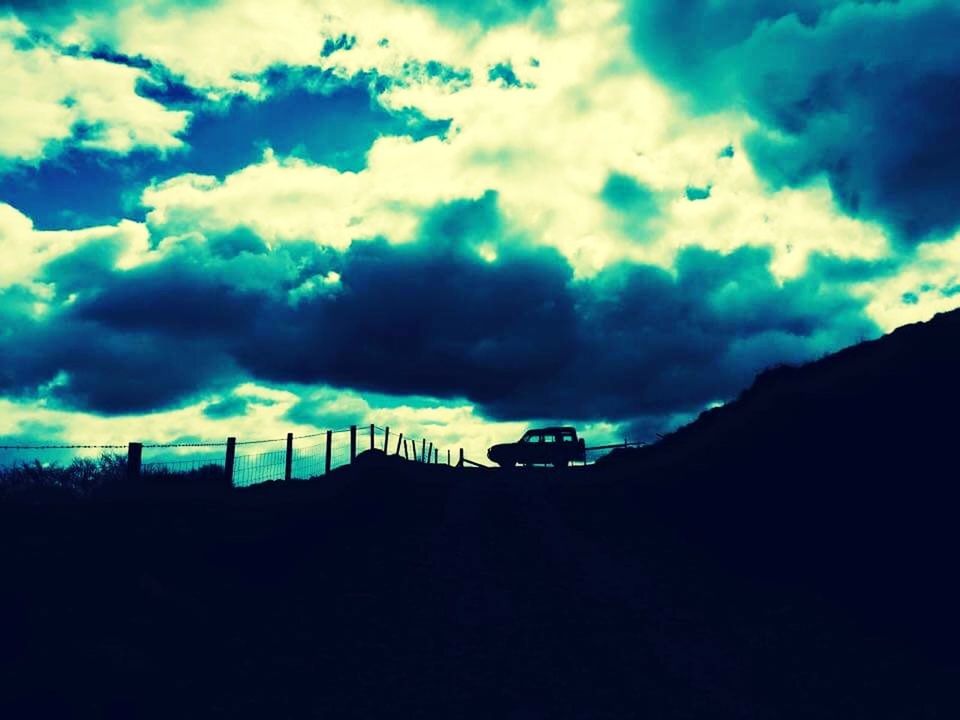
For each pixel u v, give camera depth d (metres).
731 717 6.01
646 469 21.89
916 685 6.50
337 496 17.67
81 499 11.95
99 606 7.93
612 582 10.77
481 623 8.92
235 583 9.94
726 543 12.59
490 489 21.89
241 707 6.24
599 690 6.72
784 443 15.96
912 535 10.22
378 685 6.87
